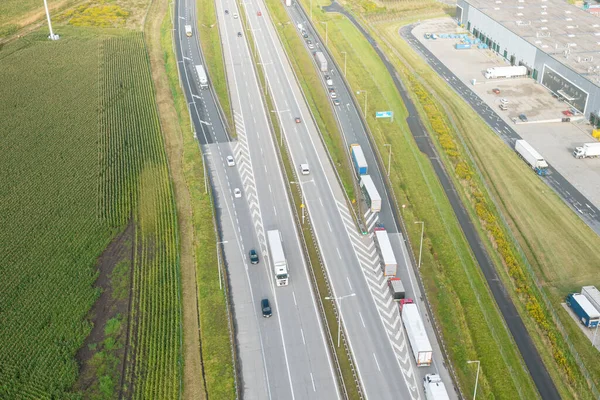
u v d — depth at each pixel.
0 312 127.12
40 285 133.88
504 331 125.31
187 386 112.62
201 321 125.38
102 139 187.50
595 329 124.62
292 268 138.50
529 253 145.50
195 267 140.12
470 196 164.25
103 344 120.88
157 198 161.38
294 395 110.44
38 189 164.50
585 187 166.88
